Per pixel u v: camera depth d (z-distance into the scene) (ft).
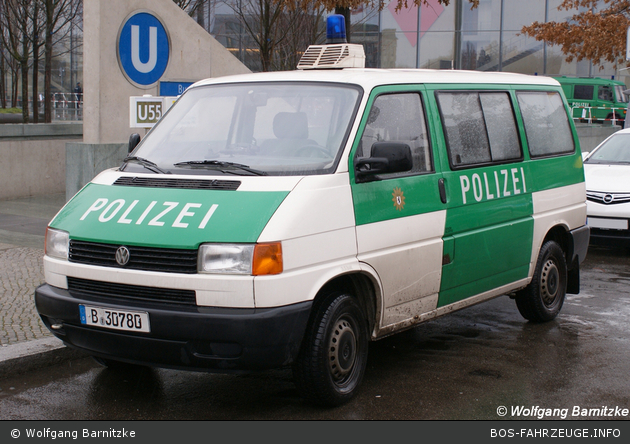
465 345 19.81
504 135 19.99
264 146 15.97
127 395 15.99
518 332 21.13
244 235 13.38
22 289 23.44
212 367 13.55
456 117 18.33
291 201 13.91
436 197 17.11
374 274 15.38
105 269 14.28
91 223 14.85
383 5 47.52
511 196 19.74
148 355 13.87
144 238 13.92
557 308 22.44
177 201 14.51
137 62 36.99
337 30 19.39
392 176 16.10
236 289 13.26
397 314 16.37
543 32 77.20
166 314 13.41
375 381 16.87
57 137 46.80
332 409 15.12
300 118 16.07
